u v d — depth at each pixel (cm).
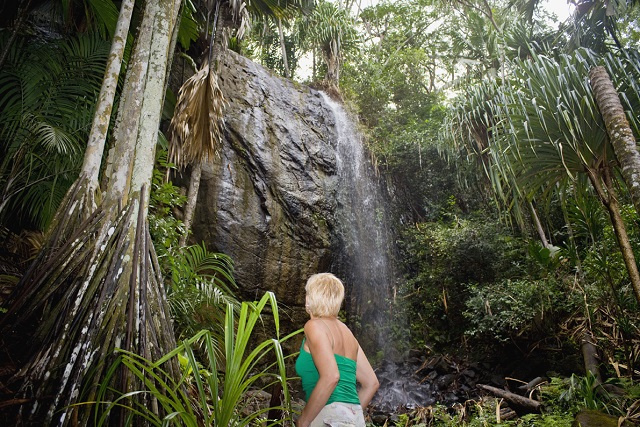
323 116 1138
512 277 852
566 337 704
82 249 271
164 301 274
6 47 467
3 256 442
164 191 551
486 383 761
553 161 478
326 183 1031
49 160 471
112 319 248
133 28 575
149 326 257
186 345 190
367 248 1076
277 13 866
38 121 455
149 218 485
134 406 227
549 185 508
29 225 530
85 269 262
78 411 221
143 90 338
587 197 529
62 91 489
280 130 996
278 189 928
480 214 1021
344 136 1185
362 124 1337
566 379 538
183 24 684
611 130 413
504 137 508
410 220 1216
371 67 1477
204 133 580
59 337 237
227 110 927
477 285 902
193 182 707
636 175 384
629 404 443
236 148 910
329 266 970
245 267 838
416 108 1472
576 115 459
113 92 343
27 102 466
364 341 991
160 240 474
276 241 894
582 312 663
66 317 244
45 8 635
